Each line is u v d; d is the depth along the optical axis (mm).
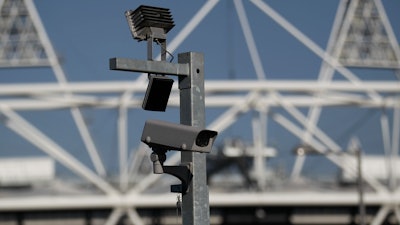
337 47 151875
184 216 24453
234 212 149000
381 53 152750
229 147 147750
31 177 156875
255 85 136375
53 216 145875
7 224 146125
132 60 23797
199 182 24281
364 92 147375
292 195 143000
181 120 24688
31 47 141500
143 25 24547
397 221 154125
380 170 157625
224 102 136875
